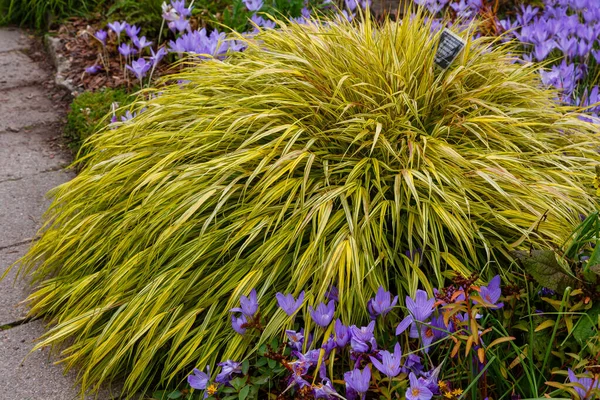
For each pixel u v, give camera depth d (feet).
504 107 8.23
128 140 8.52
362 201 7.30
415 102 7.71
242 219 7.25
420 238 7.27
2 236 9.36
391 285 7.23
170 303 7.25
